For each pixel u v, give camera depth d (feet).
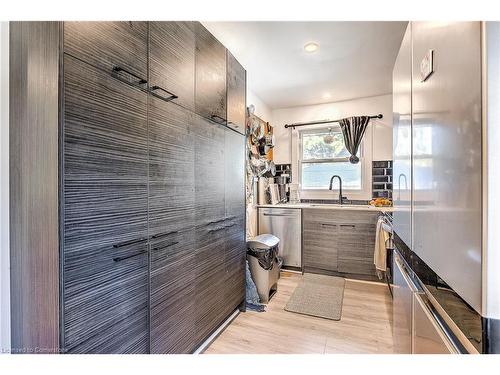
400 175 4.07
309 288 9.26
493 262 1.73
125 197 3.59
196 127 5.30
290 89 10.74
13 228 3.07
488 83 1.74
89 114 3.09
